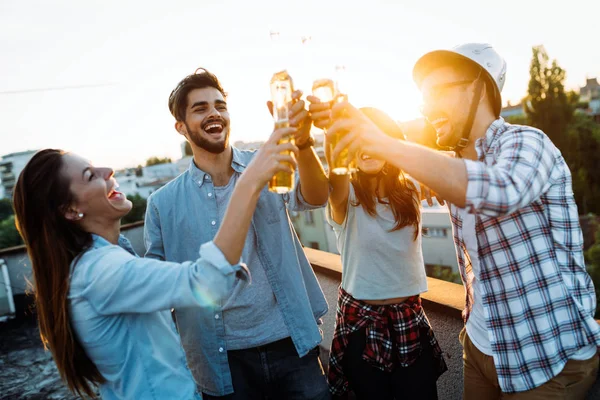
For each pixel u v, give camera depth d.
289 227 1.75
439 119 1.24
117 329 1.09
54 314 1.08
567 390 1.13
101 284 1.03
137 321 1.13
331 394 1.87
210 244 0.98
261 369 1.71
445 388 2.01
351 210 1.68
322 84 1.11
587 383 1.15
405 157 0.90
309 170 1.37
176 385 1.16
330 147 1.07
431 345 1.73
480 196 0.88
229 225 0.97
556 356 1.12
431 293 2.07
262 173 0.96
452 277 22.52
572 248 1.12
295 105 1.08
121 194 1.25
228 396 1.72
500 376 1.19
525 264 1.12
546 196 1.10
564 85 46.41
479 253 1.19
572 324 1.11
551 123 46.72
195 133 1.62
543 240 1.11
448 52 1.14
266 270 1.67
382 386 1.72
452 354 1.94
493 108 1.21
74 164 1.14
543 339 1.12
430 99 1.23
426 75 1.25
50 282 1.10
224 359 1.69
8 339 5.12
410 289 1.69
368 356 1.68
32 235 1.10
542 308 1.12
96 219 1.17
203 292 0.98
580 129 45.94
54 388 3.62
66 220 1.12
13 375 3.98
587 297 1.12
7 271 6.12
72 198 1.11
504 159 0.99
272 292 1.69
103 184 1.16
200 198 1.72
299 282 1.74
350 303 1.76
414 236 1.66
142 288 1.01
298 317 1.70
